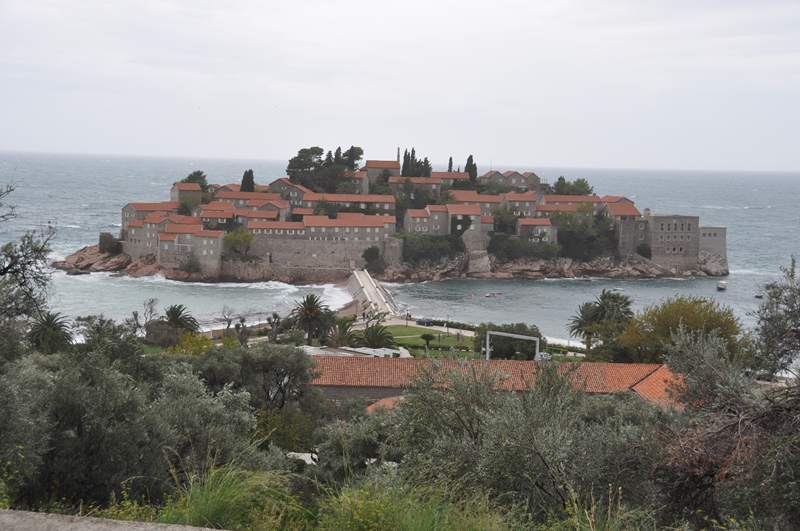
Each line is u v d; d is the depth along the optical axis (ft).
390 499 45.83
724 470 55.06
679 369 75.92
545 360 84.38
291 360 188.24
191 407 98.07
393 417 96.99
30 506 70.38
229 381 177.27
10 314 99.55
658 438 66.18
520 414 66.39
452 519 45.14
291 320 409.90
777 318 75.82
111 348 126.52
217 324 488.44
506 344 333.83
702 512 59.31
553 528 49.80
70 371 88.84
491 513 48.80
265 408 173.06
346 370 211.82
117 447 77.36
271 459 95.66
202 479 49.98
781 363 75.46
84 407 81.97
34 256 102.73
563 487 59.98
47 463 75.56
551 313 568.82
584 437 68.59
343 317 480.64
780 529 53.78
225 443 90.22
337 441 106.01
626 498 63.00
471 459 66.59
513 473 61.82
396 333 427.74
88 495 75.51
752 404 60.64
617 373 194.39
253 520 46.37
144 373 128.06
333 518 45.16
